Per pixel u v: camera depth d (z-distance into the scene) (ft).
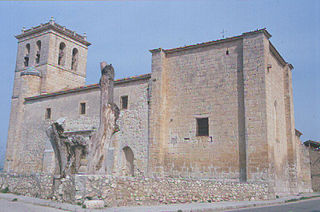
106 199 43.11
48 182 53.21
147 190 49.55
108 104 48.52
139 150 81.30
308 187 97.81
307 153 101.24
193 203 54.70
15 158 110.93
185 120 78.23
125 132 84.99
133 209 41.81
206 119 75.97
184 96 79.56
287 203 60.03
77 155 50.11
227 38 75.15
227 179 69.82
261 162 65.36
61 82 127.44
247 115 68.90
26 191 59.11
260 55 69.82
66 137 52.34
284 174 81.20
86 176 42.96
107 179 43.83
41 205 46.21
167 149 79.00
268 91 69.82
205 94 76.74
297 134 98.37
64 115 100.94
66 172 50.11
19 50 133.59
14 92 124.98
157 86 81.30
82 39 138.31
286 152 86.07
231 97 73.15
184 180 56.18
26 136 110.52
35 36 129.70
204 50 78.89
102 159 46.85
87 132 91.40
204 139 74.64
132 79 86.33
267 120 66.90
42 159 102.78
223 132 72.59
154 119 79.92
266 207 51.75
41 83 121.60
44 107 107.86
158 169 76.95
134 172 80.79
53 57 125.39
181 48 81.35
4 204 47.55
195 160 74.74
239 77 72.90
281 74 89.45
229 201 60.34
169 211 41.63
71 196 44.68
